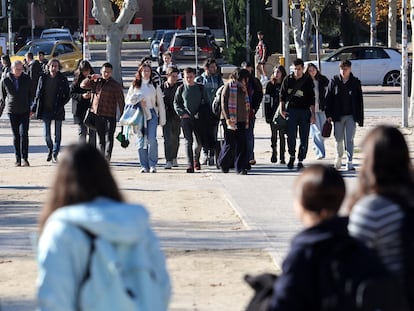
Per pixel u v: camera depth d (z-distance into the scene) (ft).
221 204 128.47
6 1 250.98
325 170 40.93
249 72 161.79
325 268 38.06
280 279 39.24
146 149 163.73
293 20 229.25
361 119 157.28
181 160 183.62
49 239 40.29
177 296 79.46
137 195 136.67
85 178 41.98
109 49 342.85
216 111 161.68
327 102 157.89
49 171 165.89
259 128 240.94
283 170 164.25
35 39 490.90
